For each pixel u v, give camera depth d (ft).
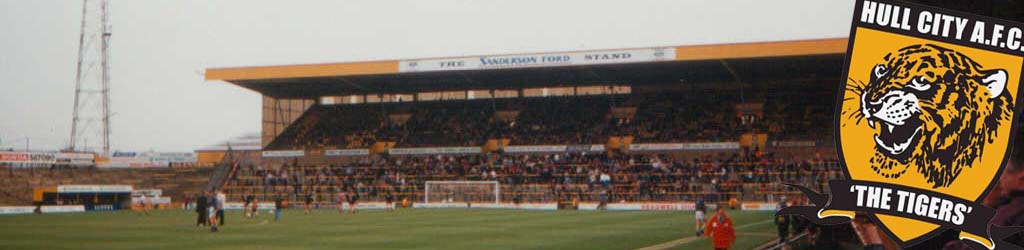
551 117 276.62
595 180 228.02
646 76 258.78
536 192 230.27
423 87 285.43
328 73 240.12
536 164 245.04
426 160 262.26
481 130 273.54
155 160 272.31
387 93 298.56
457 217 167.84
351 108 301.43
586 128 265.34
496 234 114.21
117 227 133.80
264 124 289.53
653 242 98.58
